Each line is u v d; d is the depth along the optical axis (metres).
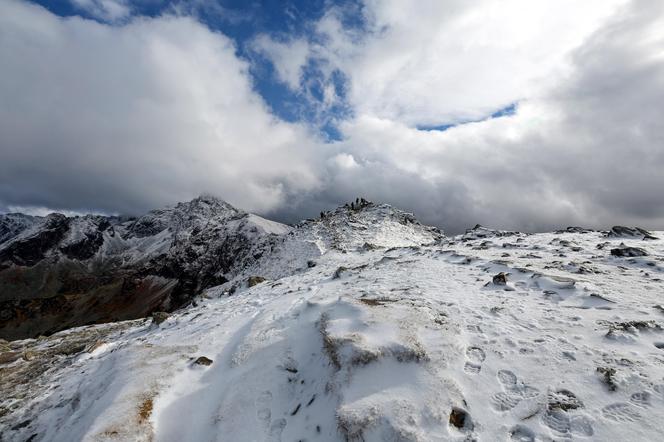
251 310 14.46
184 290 191.88
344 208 78.12
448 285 13.30
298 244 56.28
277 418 7.25
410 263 19.47
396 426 5.90
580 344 7.62
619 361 6.85
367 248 34.31
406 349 7.50
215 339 11.21
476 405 6.34
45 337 21.28
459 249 23.55
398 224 64.81
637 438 5.24
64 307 195.75
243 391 7.95
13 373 14.04
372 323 8.82
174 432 7.23
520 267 14.12
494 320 9.24
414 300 11.30
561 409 5.96
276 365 8.70
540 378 6.73
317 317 10.63
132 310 190.38
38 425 9.08
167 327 16.06
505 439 5.70
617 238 22.12
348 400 6.64
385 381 6.98
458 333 8.50
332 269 24.09
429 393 6.53
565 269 14.32
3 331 169.50
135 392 7.94
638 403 5.82
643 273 12.92
